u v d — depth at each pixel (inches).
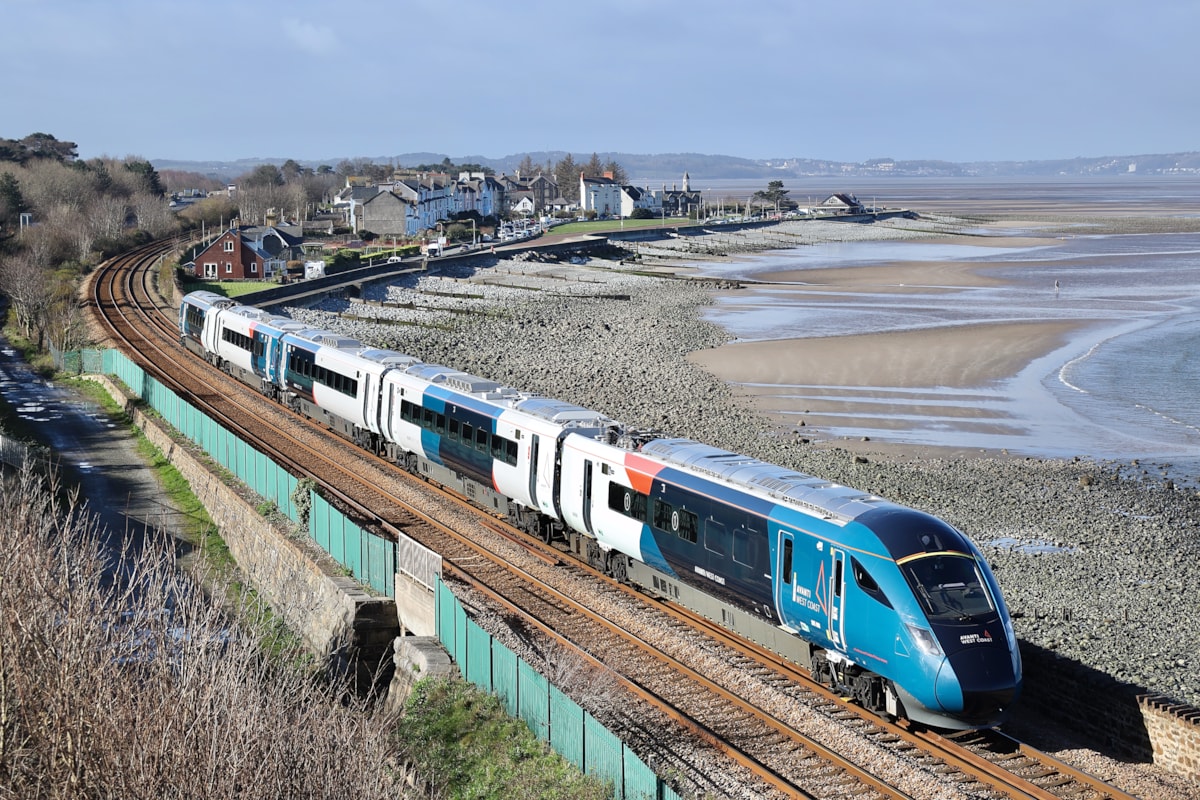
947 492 1809.8
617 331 3503.9
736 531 991.0
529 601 1127.0
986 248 7185.0
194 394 2208.4
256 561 1428.4
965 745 830.5
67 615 606.9
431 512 1441.9
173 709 547.5
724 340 3380.9
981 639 820.0
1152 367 3004.4
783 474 1023.0
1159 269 5733.3
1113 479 1925.4
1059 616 1171.3
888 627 838.5
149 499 1744.6
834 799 746.8
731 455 1109.7
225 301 2591.0
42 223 5305.1
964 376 2874.0
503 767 824.3
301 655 876.6
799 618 924.6
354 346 1937.7
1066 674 882.1
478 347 3129.9
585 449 1210.0
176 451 1884.8
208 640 605.9
